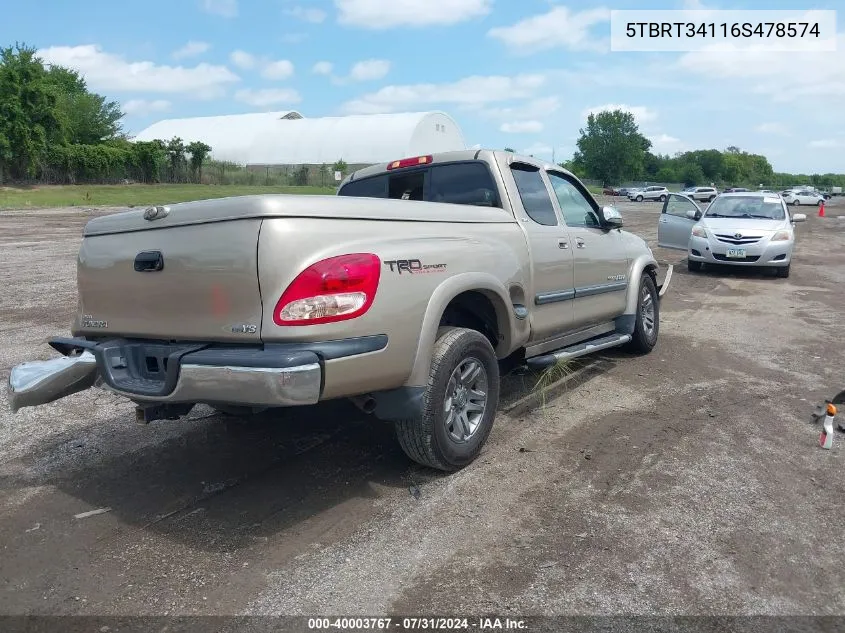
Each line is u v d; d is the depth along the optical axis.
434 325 3.88
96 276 3.99
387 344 3.59
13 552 3.41
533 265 4.99
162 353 3.69
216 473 4.30
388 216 3.84
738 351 7.45
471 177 5.17
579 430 4.98
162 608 2.95
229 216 3.38
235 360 3.25
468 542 3.45
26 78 42.50
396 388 3.82
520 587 3.07
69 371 3.90
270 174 56.12
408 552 3.36
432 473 4.26
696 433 4.91
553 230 5.37
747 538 3.47
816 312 9.88
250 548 3.41
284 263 3.29
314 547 3.41
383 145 57.66
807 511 3.76
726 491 3.99
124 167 46.34
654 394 5.86
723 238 13.62
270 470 4.34
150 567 3.26
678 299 11.05
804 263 16.41
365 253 3.52
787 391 5.95
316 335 3.31
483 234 4.54
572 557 3.30
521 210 5.08
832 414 4.64
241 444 4.77
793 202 58.06
